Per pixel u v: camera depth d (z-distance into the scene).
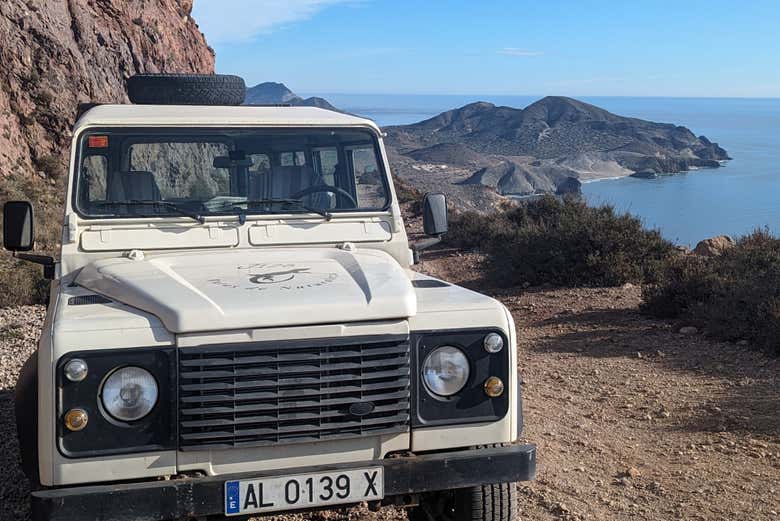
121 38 29.22
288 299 3.21
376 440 3.25
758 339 7.70
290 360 3.12
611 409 6.20
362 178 4.26
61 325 3.07
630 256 12.22
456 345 3.32
